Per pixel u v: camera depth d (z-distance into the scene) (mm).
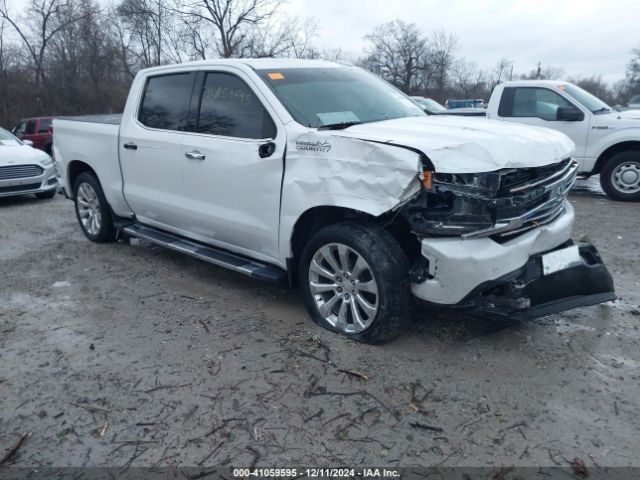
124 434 2990
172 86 5121
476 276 3289
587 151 8898
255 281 5203
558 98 9133
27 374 3617
